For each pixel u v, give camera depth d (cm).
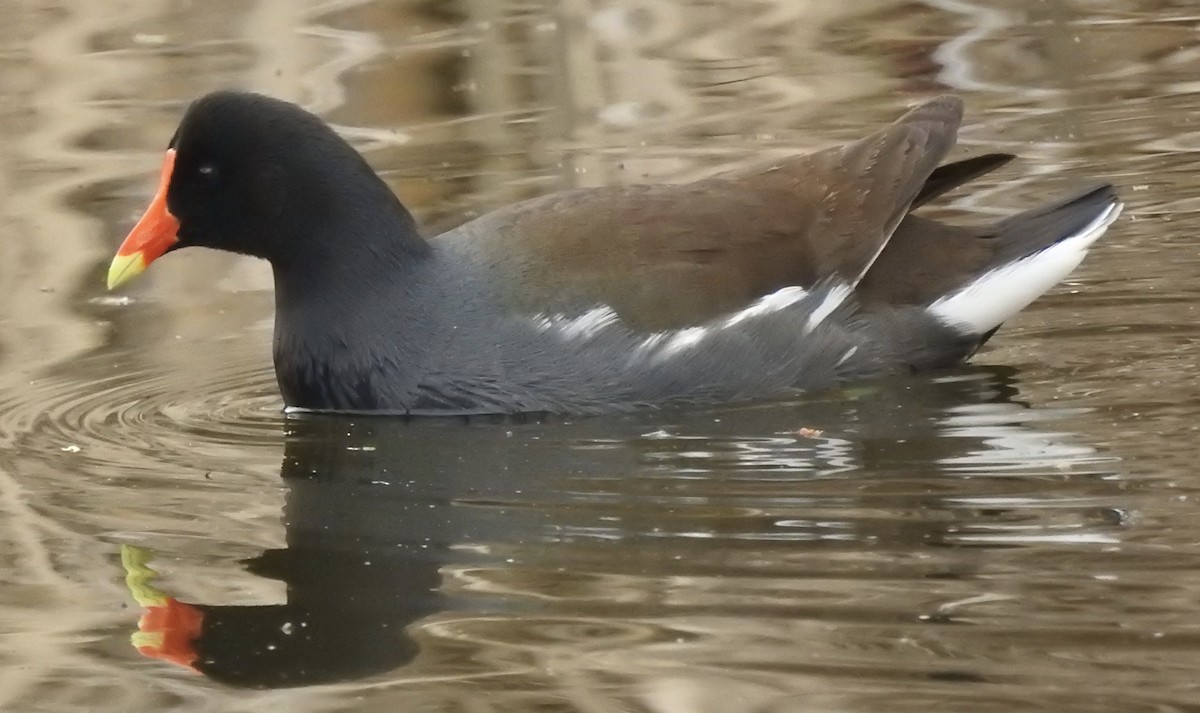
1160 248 1334
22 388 1182
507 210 1156
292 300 1134
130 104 1714
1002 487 934
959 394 1105
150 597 855
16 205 1518
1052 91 1728
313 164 1119
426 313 1104
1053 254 1162
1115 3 1956
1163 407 1045
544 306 1091
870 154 1176
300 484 1006
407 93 1761
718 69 1819
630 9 1969
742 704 709
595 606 815
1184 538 847
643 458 1014
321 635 806
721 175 1178
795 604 801
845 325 1133
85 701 752
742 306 1109
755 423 1070
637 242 1109
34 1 1991
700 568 851
